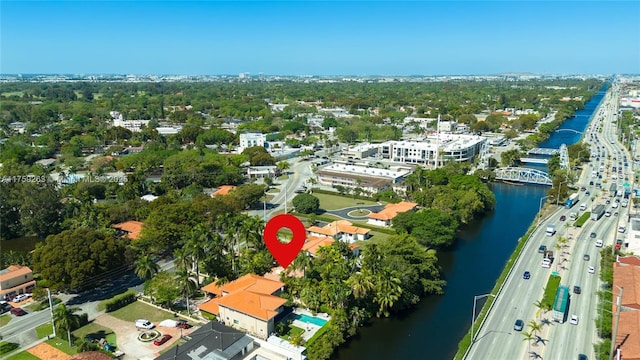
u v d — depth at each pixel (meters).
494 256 158.88
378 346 107.38
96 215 172.25
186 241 137.12
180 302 123.62
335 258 126.44
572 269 138.62
